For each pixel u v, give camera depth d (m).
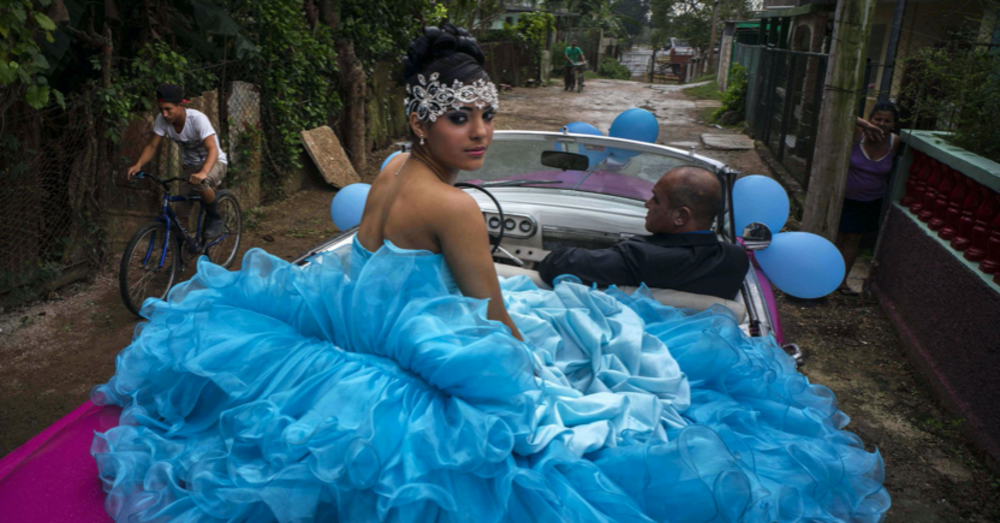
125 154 6.25
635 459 1.63
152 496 1.60
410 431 1.52
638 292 2.56
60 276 5.61
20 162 5.28
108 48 5.72
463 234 1.63
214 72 7.36
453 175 1.75
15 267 5.36
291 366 1.70
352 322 1.68
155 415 1.89
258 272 1.91
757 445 1.88
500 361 1.52
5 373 4.54
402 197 1.68
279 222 7.96
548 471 1.58
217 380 1.67
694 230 2.71
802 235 4.25
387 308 1.65
